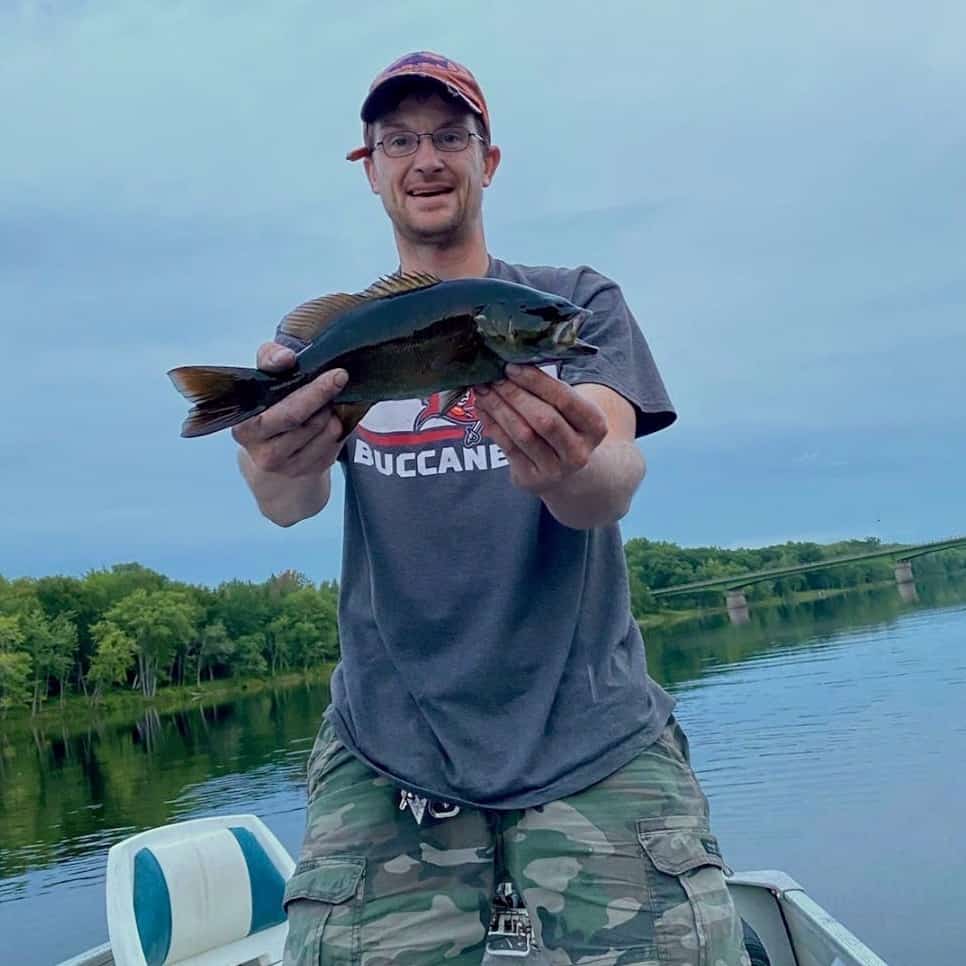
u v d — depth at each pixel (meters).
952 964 8.23
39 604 68.69
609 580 3.59
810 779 15.65
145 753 44.00
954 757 16.19
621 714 3.38
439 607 3.43
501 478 3.47
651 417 3.59
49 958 13.53
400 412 3.56
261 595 72.25
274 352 2.75
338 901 3.33
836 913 9.80
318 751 3.76
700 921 3.11
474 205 3.77
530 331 2.62
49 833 24.20
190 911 4.71
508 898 4.04
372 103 3.66
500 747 3.31
